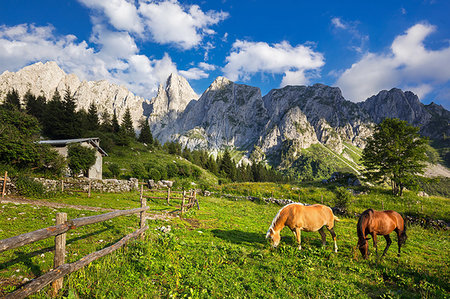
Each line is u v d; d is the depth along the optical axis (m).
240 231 12.48
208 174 78.00
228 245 9.03
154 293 4.89
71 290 4.23
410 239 14.27
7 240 3.05
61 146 30.70
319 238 12.41
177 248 7.80
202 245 8.65
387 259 9.48
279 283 6.07
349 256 9.43
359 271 7.62
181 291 5.18
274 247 9.32
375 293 6.20
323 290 5.95
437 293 6.24
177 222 12.40
